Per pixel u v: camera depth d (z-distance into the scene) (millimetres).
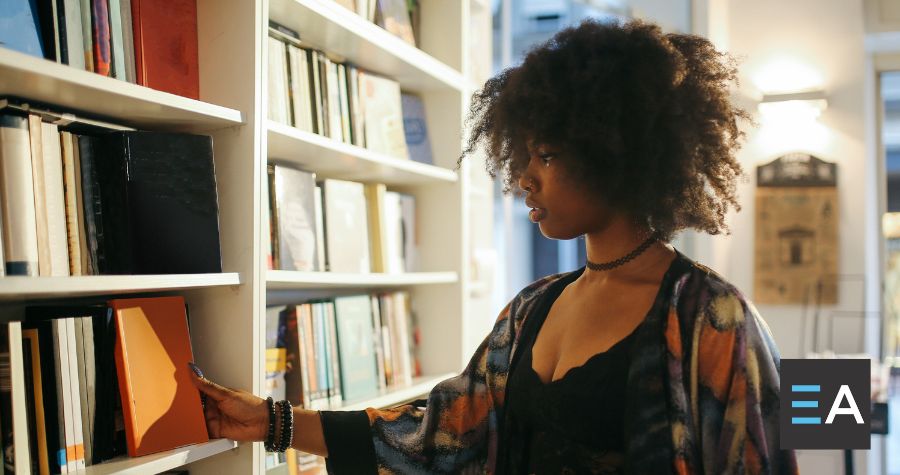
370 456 1560
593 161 1304
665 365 1239
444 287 2674
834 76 4328
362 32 2092
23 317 1594
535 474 1361
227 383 1652
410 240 2631
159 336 1501
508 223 3771
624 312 1318
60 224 1359
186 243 1512
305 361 2061
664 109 1292
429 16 2725
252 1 1641
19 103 1354
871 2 4332
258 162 1648
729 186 1391
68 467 1344
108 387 1429
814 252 4309
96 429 1403
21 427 1259
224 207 1664
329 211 2199
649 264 1350
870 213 4441
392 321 2500
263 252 1665
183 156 1519
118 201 1444
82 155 1426
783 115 4367
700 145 1320
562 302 1453
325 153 2021
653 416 1222
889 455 4984
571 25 1444
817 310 4113
